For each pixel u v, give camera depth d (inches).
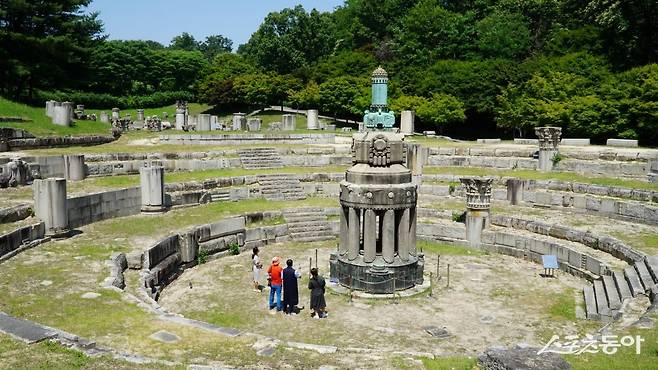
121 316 646.5
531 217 1294.3
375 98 975.0
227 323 788.0
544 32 3474.4
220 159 1673.2
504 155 1790.1
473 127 3280.0
